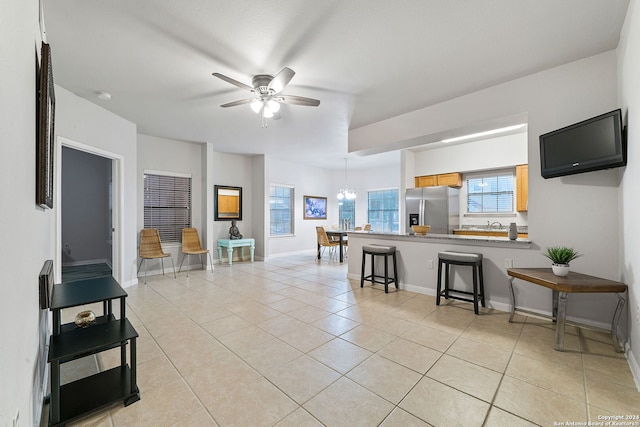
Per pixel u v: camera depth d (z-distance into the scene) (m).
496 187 5.79
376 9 2.04
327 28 2.24
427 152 6.27
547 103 2.93
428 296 3.96
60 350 1.55
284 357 2.29
